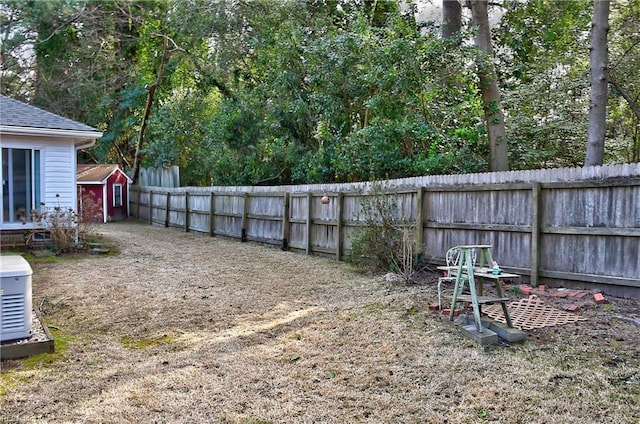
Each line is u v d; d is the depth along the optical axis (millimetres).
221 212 12477
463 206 6531
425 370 3637
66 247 9188
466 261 4508
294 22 12617
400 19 9477
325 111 10547
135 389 3375
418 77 8438
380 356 3943
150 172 17969
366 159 8938
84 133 9695
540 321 4445
